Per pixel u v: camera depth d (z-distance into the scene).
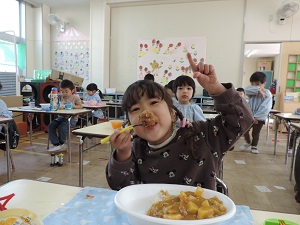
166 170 0.81
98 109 3.95
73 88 3.65
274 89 6.13
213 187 0.81
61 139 3.01
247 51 8.55
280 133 5.28
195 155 0.80
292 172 2.59
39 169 2.67
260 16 5.15
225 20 5.36
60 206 0.63
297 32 5.04
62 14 6.55
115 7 6.00
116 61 6.14
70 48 6.55
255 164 3.06
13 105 4.13
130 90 0.76
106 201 0.66
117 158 0.70
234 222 0.56
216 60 5.48
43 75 5.63
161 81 5.83
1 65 5.69
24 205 0.63
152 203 0.58
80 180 1.97
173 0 5.46
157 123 0.73
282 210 1.88
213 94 0.78
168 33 5.71
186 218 0.48
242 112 0.77
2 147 2.44
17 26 6.11
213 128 0.83
